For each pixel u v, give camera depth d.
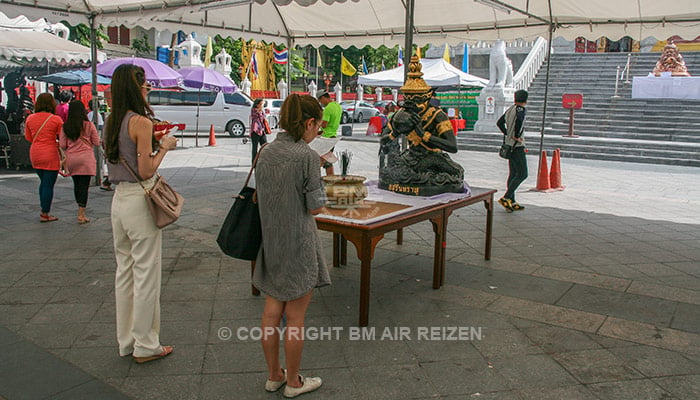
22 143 11.15
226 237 3.11
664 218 7.96
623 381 3.35
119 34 31.39
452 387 3.27
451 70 18.62
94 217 7.39
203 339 3.86
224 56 29.98
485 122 18.80
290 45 11.51
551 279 5.22
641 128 16.98
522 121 8.01
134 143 3.27
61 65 15.05
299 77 42.75
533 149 16.36
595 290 4.93
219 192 9.42
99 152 9.74
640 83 18.34
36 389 3.16
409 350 3.74
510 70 19.03
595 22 9.33
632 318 4.32
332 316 4.30
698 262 5.82
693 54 22.42
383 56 43.38
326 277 3.22
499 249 6.23
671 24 8.75
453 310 4.45
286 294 3.03
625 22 9.08
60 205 8.12
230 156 14.82
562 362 3.59
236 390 3.21
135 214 3.32
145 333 3.46
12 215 7.43
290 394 3.12
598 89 20.17
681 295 4.83
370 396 3.16
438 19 10.00
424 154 5.18
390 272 5.41
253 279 3.18
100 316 4.20
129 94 3.28
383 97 46.03
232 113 21.16
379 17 10.22
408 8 6.81
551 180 10.41
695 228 7.34
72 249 5.90
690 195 10.07
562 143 16.39
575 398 3.16
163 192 3.39
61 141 6.86
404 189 5.08
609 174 12.63
